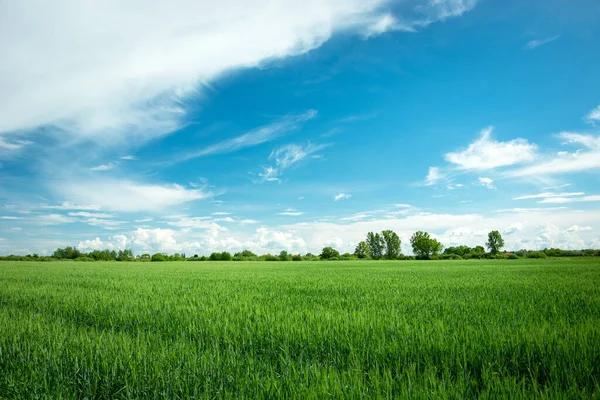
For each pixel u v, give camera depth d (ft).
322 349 15.52
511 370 13.00
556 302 28.94
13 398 11.15
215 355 14.46
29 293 40.32
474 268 108.37
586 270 87.71
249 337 17.57
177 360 13.82
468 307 26.89
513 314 23.09
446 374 12.06
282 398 10.34
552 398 9.89
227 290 43.47
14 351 15.62
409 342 15.53
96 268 123.44
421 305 28.32
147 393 11.41
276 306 28.58
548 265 125.18
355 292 40.01
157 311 25.99
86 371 13.01
